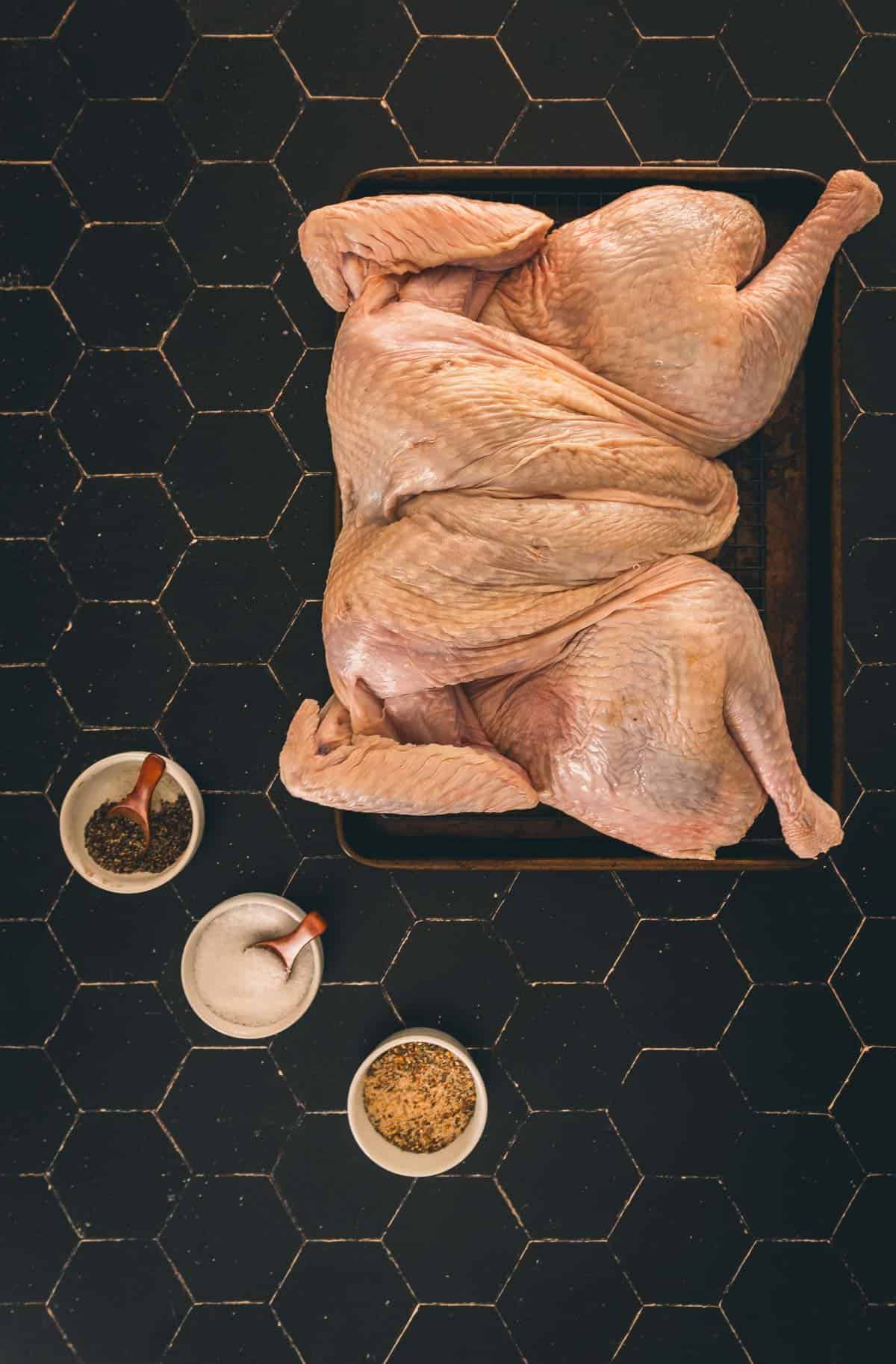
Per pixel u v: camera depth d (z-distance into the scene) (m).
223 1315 1.16
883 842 1.16
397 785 0.97
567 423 0.95
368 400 0.95
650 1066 1.16
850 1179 1.16
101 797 1.15
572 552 0.95
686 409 0.97
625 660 0.95
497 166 1.10
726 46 1.16
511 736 0.99
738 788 0.98
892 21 1.16
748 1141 1.16
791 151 1.16
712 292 0.96
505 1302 1.16
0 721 1.16
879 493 1.16
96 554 1.16
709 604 0.96
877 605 1.16
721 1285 1.16
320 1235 1.16
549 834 1.12
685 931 1.16
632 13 1.16
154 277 1.16
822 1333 1.16
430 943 1.16
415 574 0.95
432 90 1.15
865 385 1.16
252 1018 1.14
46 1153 1.16
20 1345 1.16
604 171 1.07
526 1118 1.16
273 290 1.16
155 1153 1.16
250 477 1.16
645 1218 1.16
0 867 1.16
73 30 1.16
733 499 1.01
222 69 1.16
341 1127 1.16
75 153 1.16
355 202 0.97
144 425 1.16
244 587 1.16
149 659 1.16
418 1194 1.16
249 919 1.14
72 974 1.16
